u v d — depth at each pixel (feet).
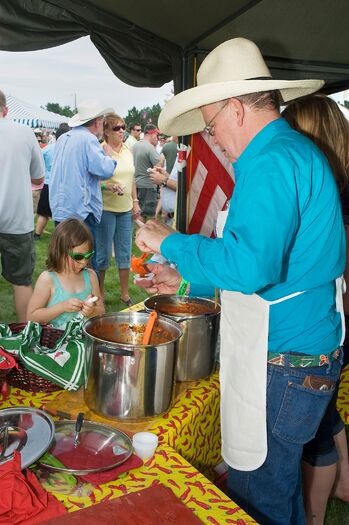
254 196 3.59
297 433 4.36
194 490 3.51
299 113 5.29
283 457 4.44
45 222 24.43
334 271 4.19
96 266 14.32
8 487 3.10
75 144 12.76
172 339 4.80
